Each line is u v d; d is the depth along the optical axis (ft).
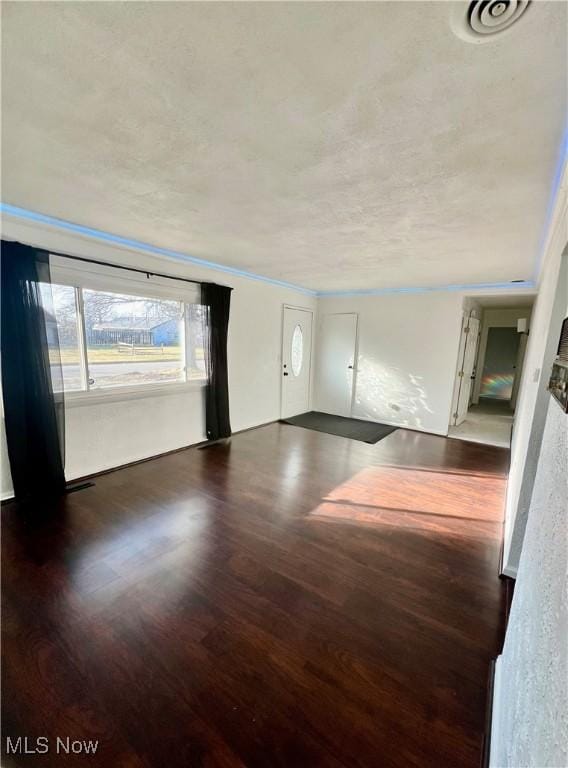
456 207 6.99
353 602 5.81
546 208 6.79
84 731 3.85
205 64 3.54
